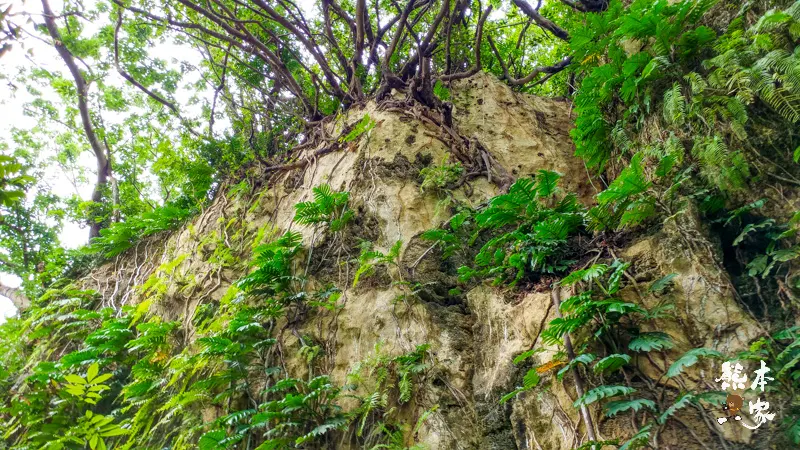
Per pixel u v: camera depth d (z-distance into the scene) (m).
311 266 5.81
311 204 5.82
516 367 4.02
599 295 3.81
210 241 7.18
